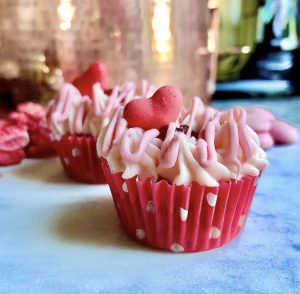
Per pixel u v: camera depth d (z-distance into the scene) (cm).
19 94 22
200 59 25
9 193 17
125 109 14
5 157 20
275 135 22
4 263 13
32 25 21
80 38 21
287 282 11
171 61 23
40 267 12
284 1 30
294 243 13
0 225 15
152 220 13
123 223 14
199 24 24
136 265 12
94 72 19
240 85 31
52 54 21
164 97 14
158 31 22
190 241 13
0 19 21
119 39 22
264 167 13
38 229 14
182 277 12
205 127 13
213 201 12
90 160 17
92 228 14
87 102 18
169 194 12
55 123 18
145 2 22
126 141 13
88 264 12
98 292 11
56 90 22
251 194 14
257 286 11
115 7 21
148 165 13
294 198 16
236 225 13
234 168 13
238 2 30
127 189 13
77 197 17
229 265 12
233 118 14
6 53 21
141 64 22
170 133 13
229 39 31
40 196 17
